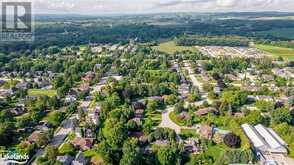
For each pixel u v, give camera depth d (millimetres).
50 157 188250
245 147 199750
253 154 192000
